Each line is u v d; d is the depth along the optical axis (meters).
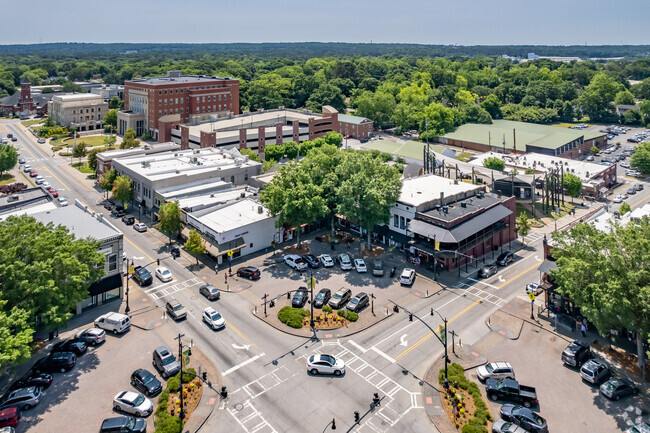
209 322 59.88
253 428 43.00
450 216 80.69
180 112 194.12
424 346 56.09
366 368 51.84
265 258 81.19
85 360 52.84
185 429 42.72
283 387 48.59
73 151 153.50
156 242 88.25
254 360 53.09
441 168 142.00
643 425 41.50
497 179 120.69
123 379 49.72
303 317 61.69
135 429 41.59
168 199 94.81
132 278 73.19
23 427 42.69
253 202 93.00
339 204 81.12
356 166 83.62
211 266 77.94
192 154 125.62
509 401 46.72
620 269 48.16
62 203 107.06
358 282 72.38
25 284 48.59
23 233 53.81
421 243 79.94
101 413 44.81
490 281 73.94
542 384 49.38
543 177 128.00
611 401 46.53
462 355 54.34
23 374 50.91
